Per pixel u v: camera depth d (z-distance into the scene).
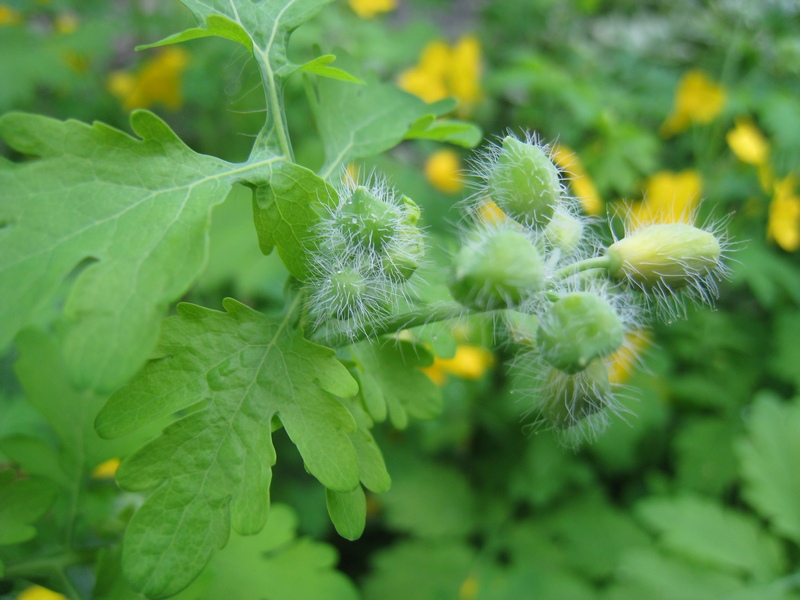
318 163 0.13
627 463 0.14
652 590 0.12
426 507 0.14
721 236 0.07
